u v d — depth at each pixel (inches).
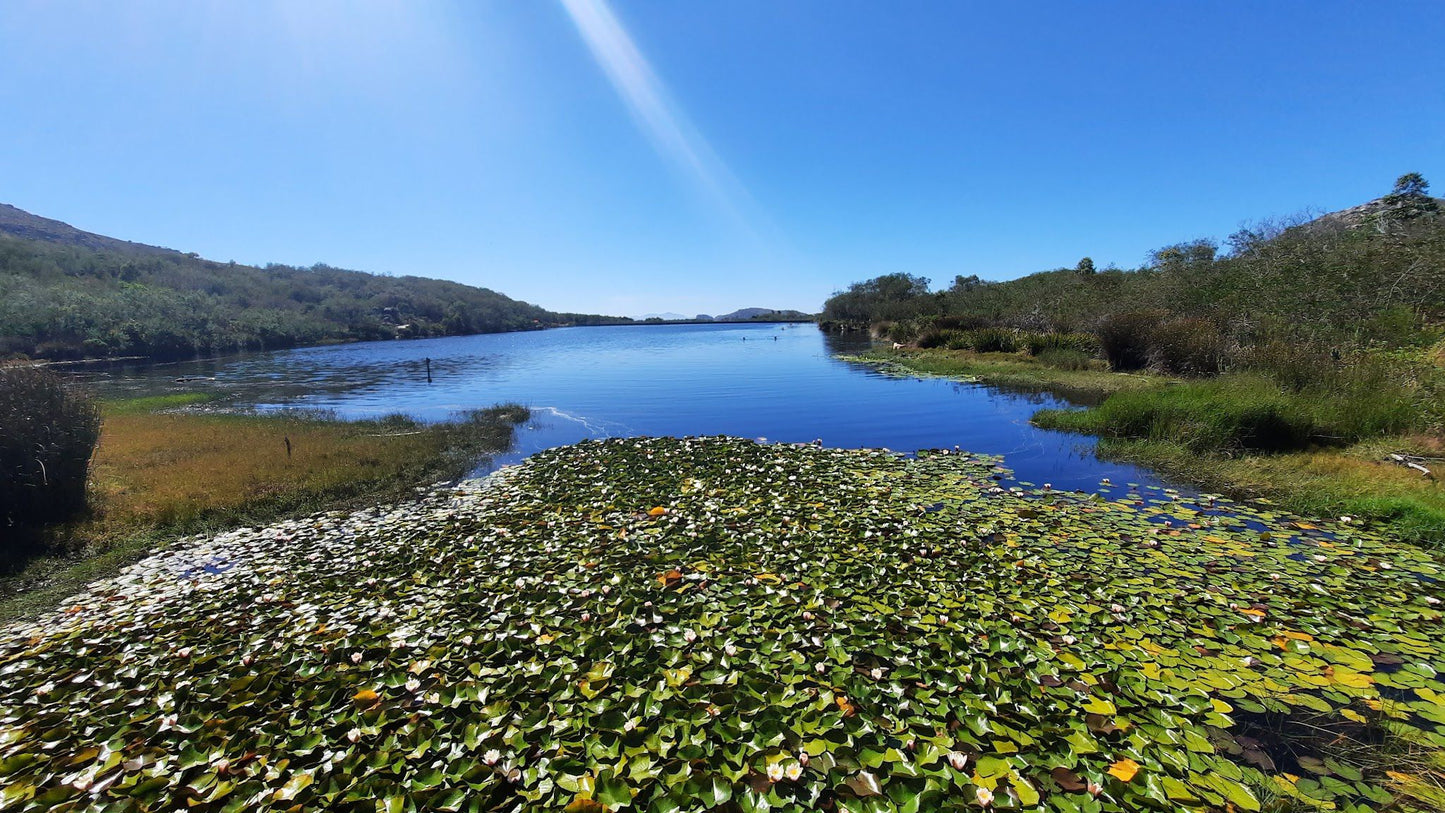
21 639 163.2
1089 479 288.2
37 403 253.3
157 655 146.4
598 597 167.8
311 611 166.6
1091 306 829.8
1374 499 224.7
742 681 127.0
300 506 277.0
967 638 141.7
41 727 120.4
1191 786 98.4
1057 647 138.4
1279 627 145.5
